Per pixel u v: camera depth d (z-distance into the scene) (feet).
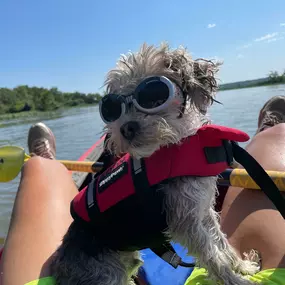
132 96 1.22
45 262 1.44
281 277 1.26
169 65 1.26
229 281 1.28
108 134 1.36
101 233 1.38
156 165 1.29
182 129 1.29
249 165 1.31
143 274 1.95
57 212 1.75
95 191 1.40
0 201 3.77
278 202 1.27
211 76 1.29
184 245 1.32
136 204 1.30
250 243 1.55
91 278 1.34
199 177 1.31
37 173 2.02
